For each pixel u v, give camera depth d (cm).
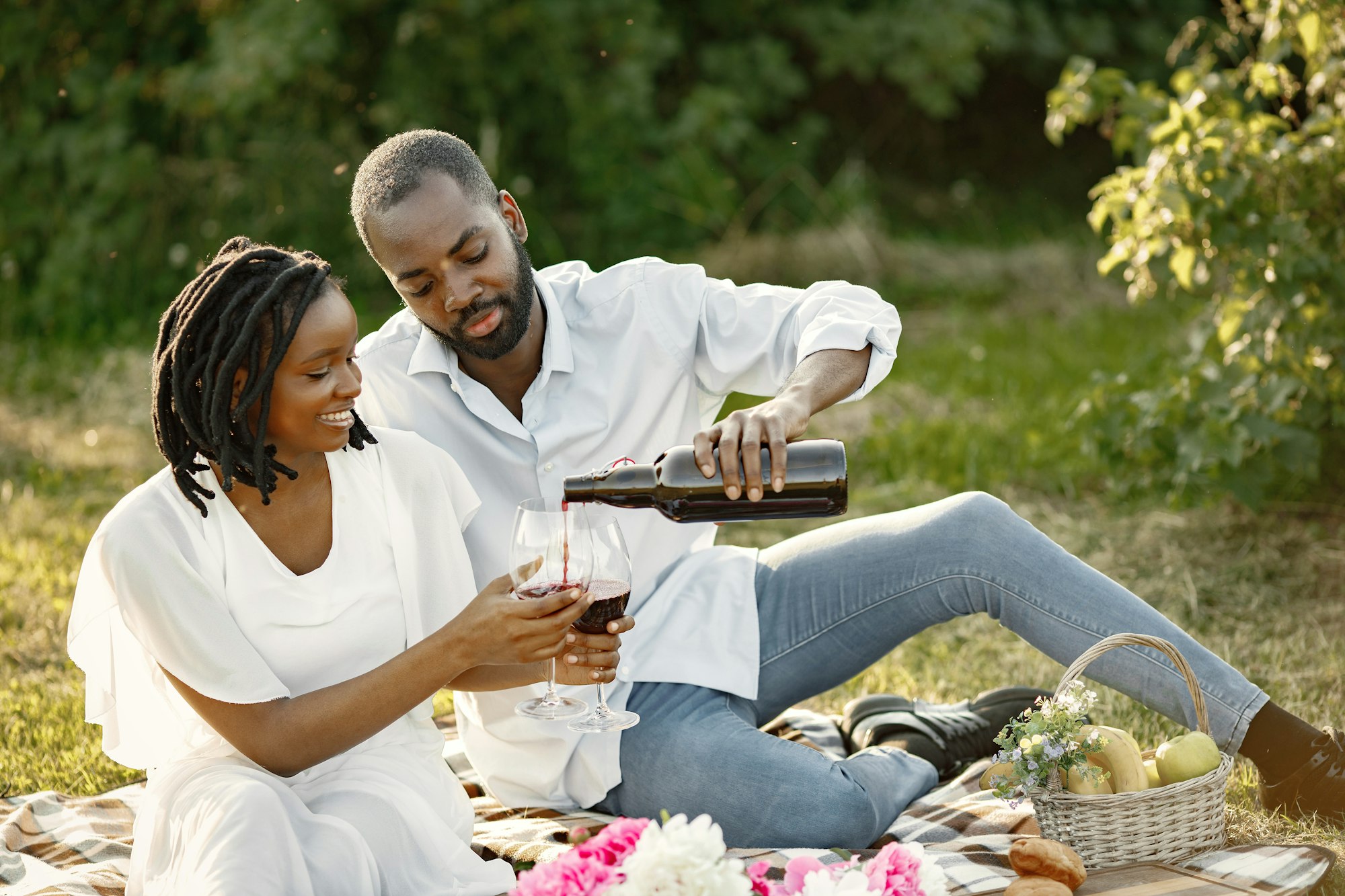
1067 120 439
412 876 191
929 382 582
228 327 178
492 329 216
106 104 730
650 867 140
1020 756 199
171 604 184
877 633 239
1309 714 270
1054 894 180
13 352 649
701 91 829
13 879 215
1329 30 377
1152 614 219
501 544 231
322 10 727
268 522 195
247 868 170
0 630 346
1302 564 366
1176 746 204
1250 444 392
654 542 245
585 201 832
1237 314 390
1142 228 392
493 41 776
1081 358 602
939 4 873
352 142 745
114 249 706
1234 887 186
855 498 459
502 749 233
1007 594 225
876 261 764
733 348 241
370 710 185
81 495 469
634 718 197
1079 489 454
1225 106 400
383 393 232
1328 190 381
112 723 197
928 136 959
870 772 223
